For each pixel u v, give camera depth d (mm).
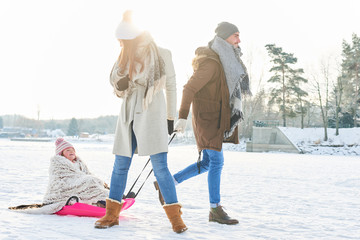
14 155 18359
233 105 3619
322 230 3479
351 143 46094
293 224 3762
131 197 4141
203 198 5949
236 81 3561
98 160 16797
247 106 52469
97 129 135625
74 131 125250
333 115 59750
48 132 122125
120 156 3256
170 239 2754
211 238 2857
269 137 44875
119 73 3152
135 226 3270
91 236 2742
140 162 16406
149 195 6191
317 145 45344
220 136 3514
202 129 3564
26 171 9914
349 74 55156
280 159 23438
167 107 3217
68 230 2951
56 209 3775
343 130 49812
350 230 3521
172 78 3203
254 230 3316
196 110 3621
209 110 3572
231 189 7508
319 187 8266
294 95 59594
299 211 4855
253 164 17094
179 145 56438
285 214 4551
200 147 3594
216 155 3561
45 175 8961
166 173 3141
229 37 3717
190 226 3359
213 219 3596
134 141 3279
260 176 10852
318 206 5387
